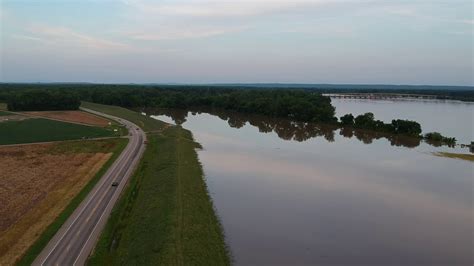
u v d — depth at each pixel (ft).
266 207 173.17
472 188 208.03
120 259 123.75
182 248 125.39
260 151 294.46
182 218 148.56
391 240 143.64
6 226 143.33
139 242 132.16
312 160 267.18
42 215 153.48
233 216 162.30
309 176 224.74
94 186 192.13
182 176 204.03
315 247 136.87
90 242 132.77
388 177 226.99
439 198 190.70
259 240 141.18
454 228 155.12
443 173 239.50
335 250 135.13
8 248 126.93
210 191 193.16
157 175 207.92
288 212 167.73
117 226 148.56
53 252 125.08
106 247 130.00
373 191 199.52
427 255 133.28
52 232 138.51
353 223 157.99
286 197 186.91
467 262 129.18
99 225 146.30
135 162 244.42
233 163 250.98
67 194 178.91
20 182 197.57
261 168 239.91
